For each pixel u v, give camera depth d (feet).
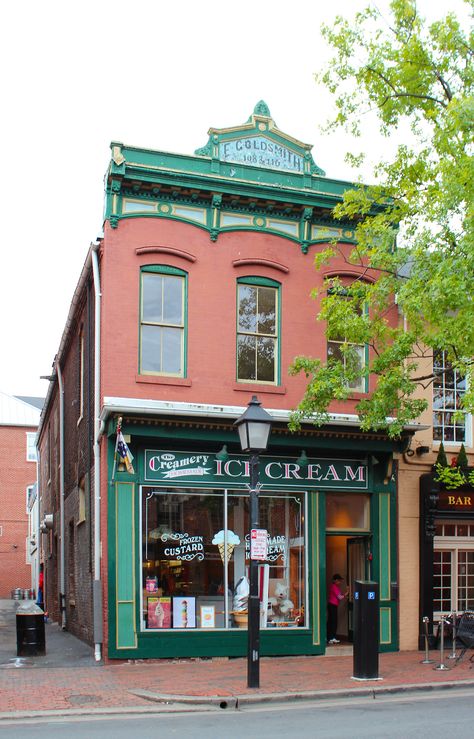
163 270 51.67
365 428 46.32
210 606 50.01
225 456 50.44
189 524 50.26
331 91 48.16
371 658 41.60
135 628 47.78
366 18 46.73
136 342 50.31
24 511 161.89
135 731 30.17
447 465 56.24
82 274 56.95
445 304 40.86
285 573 52.37
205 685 39.81
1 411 164.35
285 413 51.96
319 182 56.29
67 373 76.95
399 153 47.70
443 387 58.59
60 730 30.55
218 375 51.88
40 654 50.52
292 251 55.11
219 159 53.42
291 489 52.70
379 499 55.11
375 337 50.55
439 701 36.73
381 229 45.34
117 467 48.75
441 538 57.41
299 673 43.93
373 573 54.34
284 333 54.08
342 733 29.27
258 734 29.27
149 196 51.88
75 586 66.44
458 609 57.06
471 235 39.60
